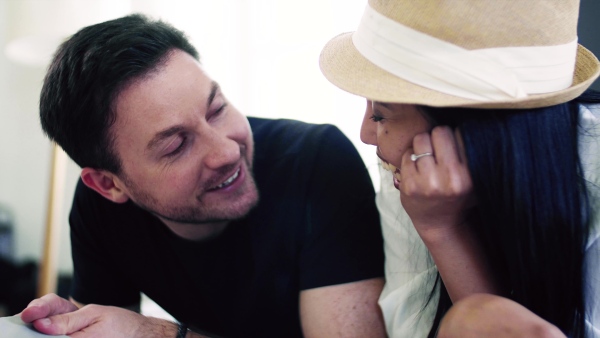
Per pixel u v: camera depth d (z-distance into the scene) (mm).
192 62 799
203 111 780
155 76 763
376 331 816
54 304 734
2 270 1956
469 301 538
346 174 896
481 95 534
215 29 1895
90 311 755
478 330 503
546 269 579
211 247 946
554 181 552
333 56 688
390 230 832
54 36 1661
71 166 2068
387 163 680
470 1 525
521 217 557
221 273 959
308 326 854
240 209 863
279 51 1853
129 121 779
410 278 784
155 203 865
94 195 1018
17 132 2082
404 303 775
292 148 963
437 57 541
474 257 667
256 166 961
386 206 850
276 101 1866
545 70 540
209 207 849
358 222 858
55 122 865
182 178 810
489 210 594
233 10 1879
